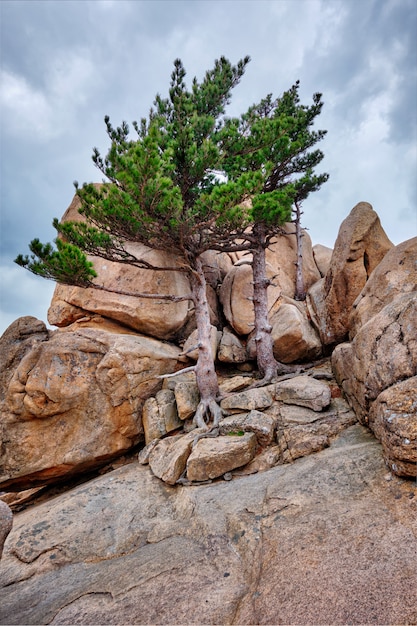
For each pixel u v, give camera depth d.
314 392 9.73
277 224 11.96
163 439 10.43
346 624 3.71
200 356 11.59
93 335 12.15
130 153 10.45
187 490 7.99
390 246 12.88
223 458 8.27
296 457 7.96
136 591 5.11
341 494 6.05
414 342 6.75
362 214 12.90
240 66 15.74
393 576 4.12
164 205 9.79
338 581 4.26
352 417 8.80
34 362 11.12
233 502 6.90
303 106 16.42
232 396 10.73
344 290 12.65
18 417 10.61
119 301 13.61
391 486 5.79
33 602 5.50
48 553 6.84
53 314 14.61
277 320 14.28
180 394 11.30
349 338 12.13
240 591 4.71
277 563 4.87
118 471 10.07
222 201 9.80
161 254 14.71
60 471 10.54
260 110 16.75
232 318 15.16
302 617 3.92
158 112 15.30
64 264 10.20
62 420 10.80
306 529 5.39
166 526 7.09
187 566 5.47
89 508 8.16
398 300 8.03
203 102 15.34
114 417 11.12
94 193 11.18
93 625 4.55
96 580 5.74
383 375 7.16
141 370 11.80
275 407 9.98
